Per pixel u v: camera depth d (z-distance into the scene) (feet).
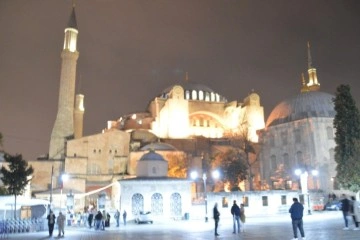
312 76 275.18
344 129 154.61
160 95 329.93
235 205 72.13
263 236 61.67
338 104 159.33
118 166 242.78
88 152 242.99
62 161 236.22
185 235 71.05
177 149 241.35
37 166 230.68
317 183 205.16
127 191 144.05
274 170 232.94
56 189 204.74
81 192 209.05
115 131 252.21
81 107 313.73
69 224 136.15
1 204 110.42
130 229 98.89
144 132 270.46
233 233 70.69
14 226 96.73
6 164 161.99
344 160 152.25
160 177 154.92
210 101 318.24
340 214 127.75
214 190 209.87
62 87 259.19
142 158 166.61
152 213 142.82
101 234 84.23
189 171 214.90
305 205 155.63
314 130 214.48
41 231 103.60
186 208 146.41
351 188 147.95
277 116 244.01
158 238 66.80
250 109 297.94
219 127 314.55
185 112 289.12
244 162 219.00
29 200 116.37
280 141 232.32
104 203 154.92
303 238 51.88
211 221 127.13
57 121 254.27
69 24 275.39
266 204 161.48
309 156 212.64
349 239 50.67
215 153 242.37
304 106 231.71
